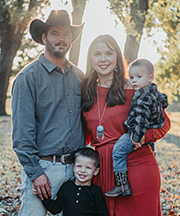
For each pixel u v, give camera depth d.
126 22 10.30
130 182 3.45
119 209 3.51
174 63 17.27
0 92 20.62
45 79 3.42
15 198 6.46
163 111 3.72
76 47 9.93
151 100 3.38
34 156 3.32
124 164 3.44
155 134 3.48
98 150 3.60
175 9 13.66
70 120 3.50
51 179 3.44
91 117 3.63
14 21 9.52
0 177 7.93
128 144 3.41
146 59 3.56
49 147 3.40
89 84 3.68
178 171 9.07
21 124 3.30
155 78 18.47
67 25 3.44
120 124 3.55
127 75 3.78
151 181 3.48
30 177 3.31
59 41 3.44
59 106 3.47
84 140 3.79
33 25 3.54
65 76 3.56
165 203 6.49
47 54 3.50
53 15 3.42
